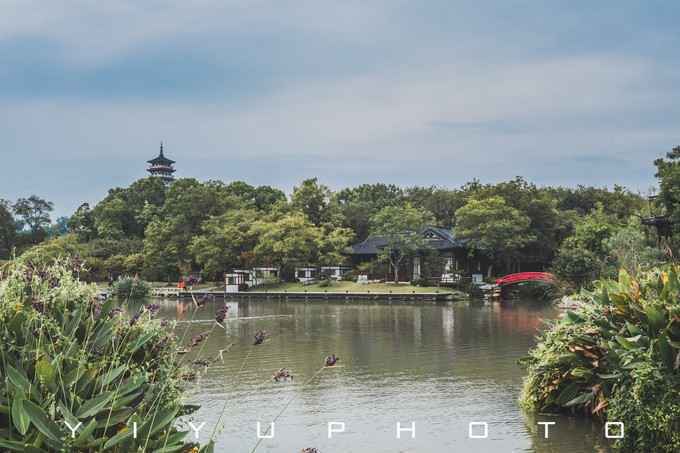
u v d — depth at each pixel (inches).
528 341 817.5
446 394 473.7
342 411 420.5
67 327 186.1
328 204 2758.4
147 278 2460.6
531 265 2390.5
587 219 2252.7
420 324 1091.9
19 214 2942.9
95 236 3253.0
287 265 2242.9
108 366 188.7
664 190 1166.3
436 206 3046.3
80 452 153.3
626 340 316.2
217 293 2000.5
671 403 294.0
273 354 694.5
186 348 219.5
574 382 381.7
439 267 2180.1
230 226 2320.4
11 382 158.1
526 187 2353.6
